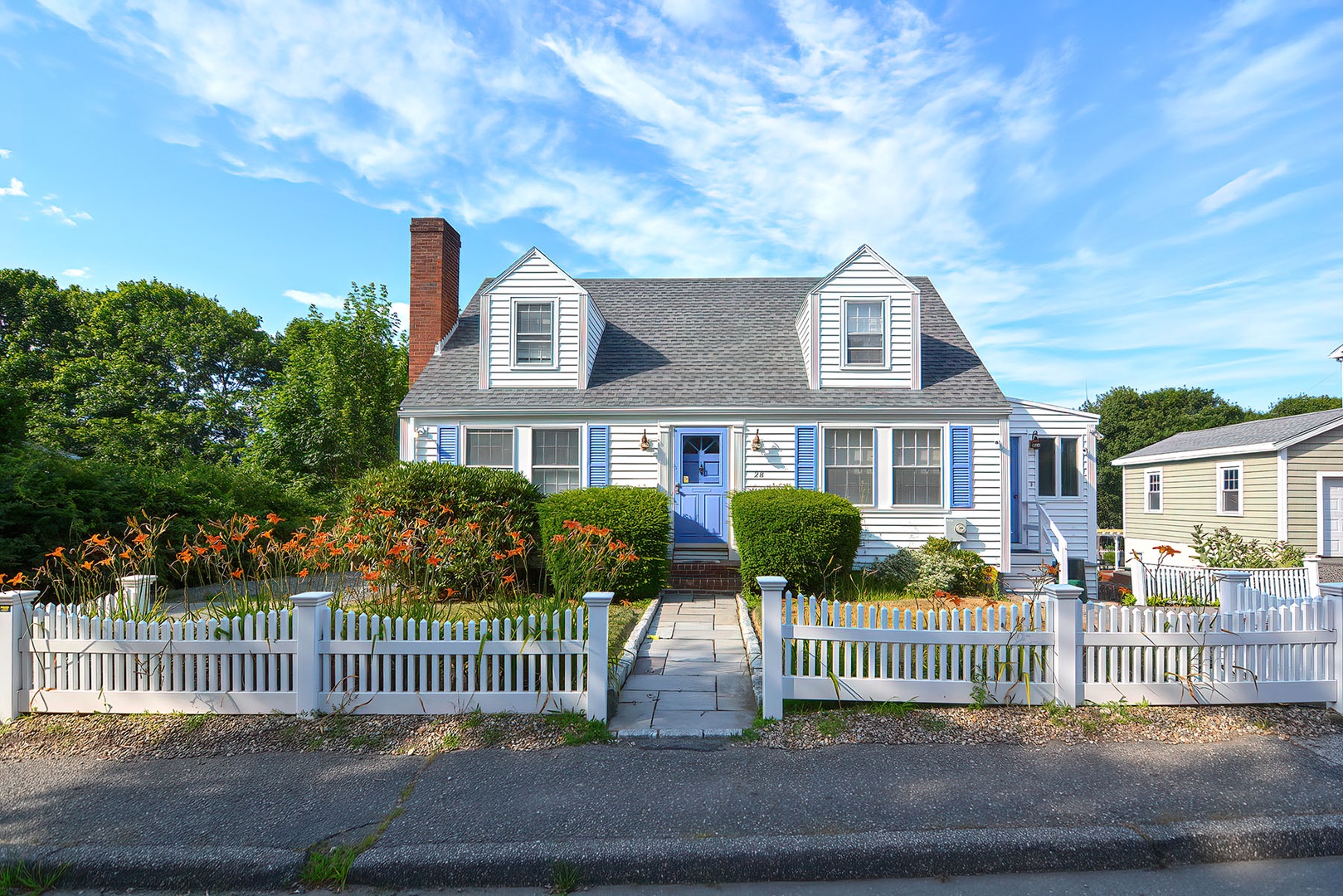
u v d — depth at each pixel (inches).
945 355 559.2
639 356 566.9
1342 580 558.6
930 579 444.8
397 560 302.4
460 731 197.5
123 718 206.2
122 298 1338.6
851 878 137.8
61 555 274.7
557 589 289.1
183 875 136.0
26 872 135.6
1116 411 1630.2
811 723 203.3
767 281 688.4
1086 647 214.8
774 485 505.7
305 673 208.1
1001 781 168.2
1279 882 135.1
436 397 523.2
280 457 837.8
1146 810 153.5
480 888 135.1
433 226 610.2
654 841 141.6
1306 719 204.7
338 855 138.2
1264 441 685.3
